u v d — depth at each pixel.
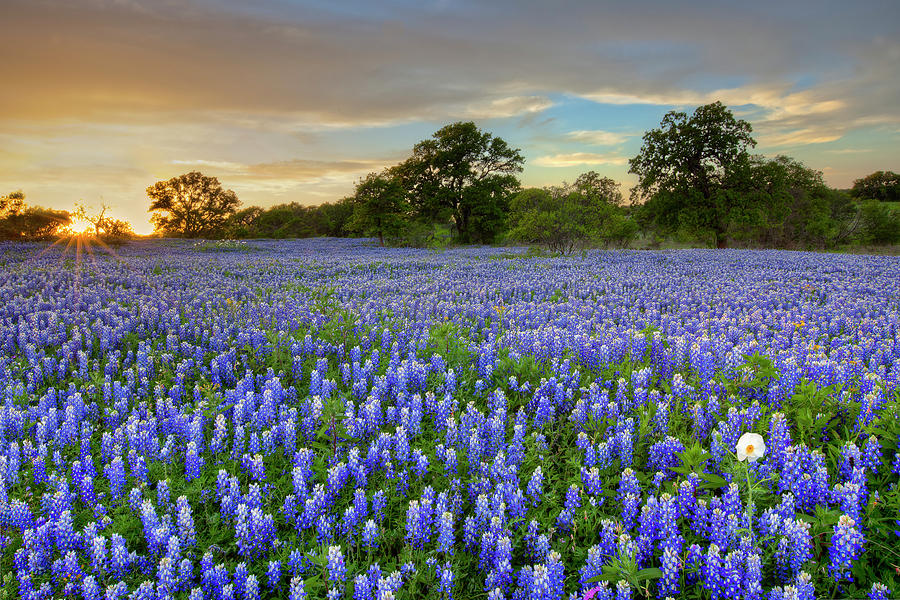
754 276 19.45
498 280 19.25
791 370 5.63
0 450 5.33
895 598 2.97
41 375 7.97
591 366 7.61
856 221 58.53
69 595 3.50
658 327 10.51
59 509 4.23
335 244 51.47
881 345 8.23
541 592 3.11
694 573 3.24
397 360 8.09
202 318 11.95
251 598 3.41
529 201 33.66
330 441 5.35
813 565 3.20
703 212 48.41
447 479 4.62
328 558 3.35
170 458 5.19
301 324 11.42
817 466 3.77
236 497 4.29
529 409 6.25
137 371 8.20
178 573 3.62
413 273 22.47
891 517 3.56
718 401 5.72
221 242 47.03
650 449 4.72
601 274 20.75
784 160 56.12
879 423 4.50
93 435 6.14
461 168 60.44
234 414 5.81
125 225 43.59
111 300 14.34
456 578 3.53
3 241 38.31
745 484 3.93
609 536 3.44
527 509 4.22
